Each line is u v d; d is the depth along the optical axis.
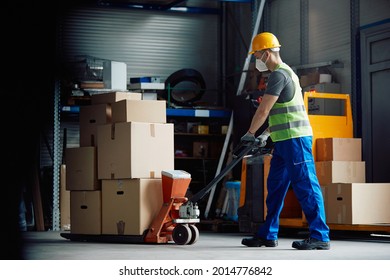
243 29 12.24
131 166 7.21
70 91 10.87
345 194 7.65
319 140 8.21
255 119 6.15
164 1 12.04
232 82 12.55
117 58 12.27
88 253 6.08
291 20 11.18
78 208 7.78
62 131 11.77
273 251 6.10
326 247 6.21
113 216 7.46
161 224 7.12
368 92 9.23
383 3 8.99
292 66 11.10
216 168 11.70
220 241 7.57
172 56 12.55
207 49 12.73
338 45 9.90
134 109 7.40
